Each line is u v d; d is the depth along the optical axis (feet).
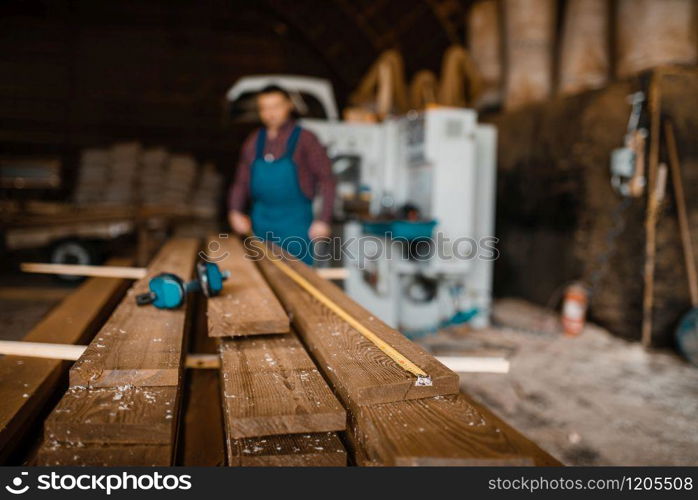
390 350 4.71
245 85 23.25
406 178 17.39
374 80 21.31
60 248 18.44
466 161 15.01
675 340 14.51
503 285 22.71
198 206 30.32
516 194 21.48
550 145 19.01
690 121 14.56
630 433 9.89
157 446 3.54
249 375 4.43
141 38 36.60
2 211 18.10
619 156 14.96
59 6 35.45
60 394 5.86
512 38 21.17
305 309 6.33
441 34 37.76
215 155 37.27
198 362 6.61
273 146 12.51
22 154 35.42
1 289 17.39
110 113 36.45
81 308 8.91
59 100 35.81
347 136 17.81
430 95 21.39
